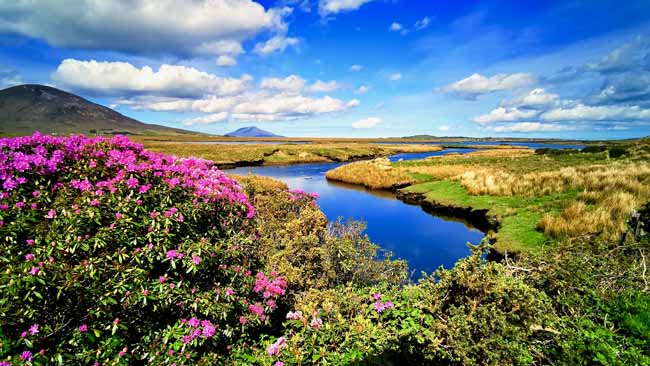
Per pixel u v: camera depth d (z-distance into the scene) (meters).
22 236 3.32
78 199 3.76
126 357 3.05
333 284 5.71
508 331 3.07
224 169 39.59
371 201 19.16
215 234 4.68
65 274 3.00
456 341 3.15
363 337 3.54
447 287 3.89
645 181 12.48
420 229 13.07
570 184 14.20
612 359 3.06
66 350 2.83
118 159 4.46
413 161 38.25
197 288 3.87
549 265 4.91
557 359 3.22
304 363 3.31
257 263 5.22
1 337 2.52
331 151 59.16
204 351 3.58
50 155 4.16
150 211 4.15
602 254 5.45
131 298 3.22
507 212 12.43
